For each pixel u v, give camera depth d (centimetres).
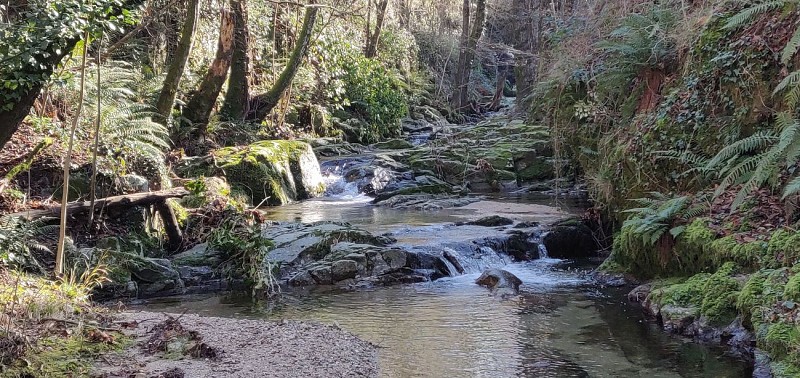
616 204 1009
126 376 480
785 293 589
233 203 1012
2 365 461
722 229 752
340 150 2002
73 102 1048
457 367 580
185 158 1435
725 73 855
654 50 979
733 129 827
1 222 741
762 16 841
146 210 960
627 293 846
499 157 1872
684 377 558
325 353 577
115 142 1024
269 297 842
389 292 869
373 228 1177
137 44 1540
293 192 1620
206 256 923
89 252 815
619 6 1118
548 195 1656
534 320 728
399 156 1930
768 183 768
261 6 1952
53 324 567
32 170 911
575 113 1147
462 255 1007
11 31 588
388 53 2966
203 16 1775
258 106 1864
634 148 963
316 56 2167
